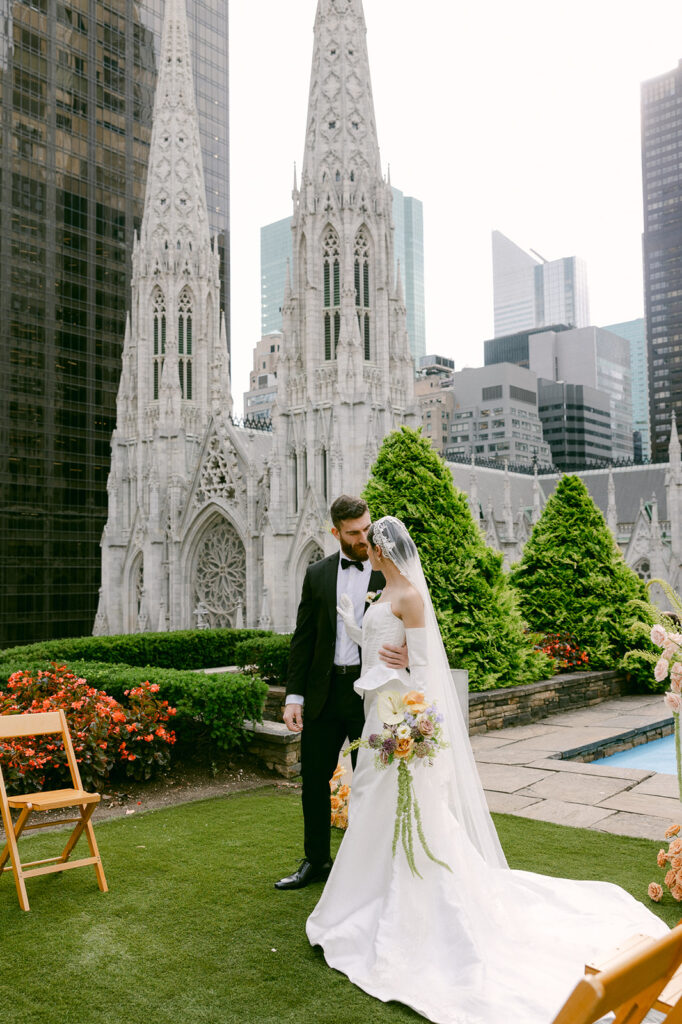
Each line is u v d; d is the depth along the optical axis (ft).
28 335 294.25
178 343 225.76
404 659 20.95
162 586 212.84
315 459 184.75
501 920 19.24
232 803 34.53
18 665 46.52
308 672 24.94
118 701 41.98
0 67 291.79
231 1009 16.87
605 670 64.03
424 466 54.60
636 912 20.30
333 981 18.04
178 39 230.89
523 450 578.66
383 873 19.79
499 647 53.72
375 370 185.57
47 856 27.20
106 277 323.98
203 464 206.18
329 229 190.39
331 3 193.06
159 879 24.61
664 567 225.35
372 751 20.43
